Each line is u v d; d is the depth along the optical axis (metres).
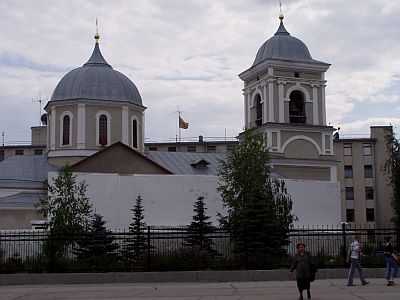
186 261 24.92
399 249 26.06
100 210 35.41
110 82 46.88
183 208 37.09
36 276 23.47
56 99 46.00
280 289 20.62
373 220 73.56
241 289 20.78
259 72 49.44
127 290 20.91
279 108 47.69
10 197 38.97
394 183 35.12
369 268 24.80
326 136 48.66
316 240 31.12
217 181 37.91
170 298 18.44
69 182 28.72
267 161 30.98
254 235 26.30
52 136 45.88
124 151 40.25
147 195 36.56
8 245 26.98
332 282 22.84
